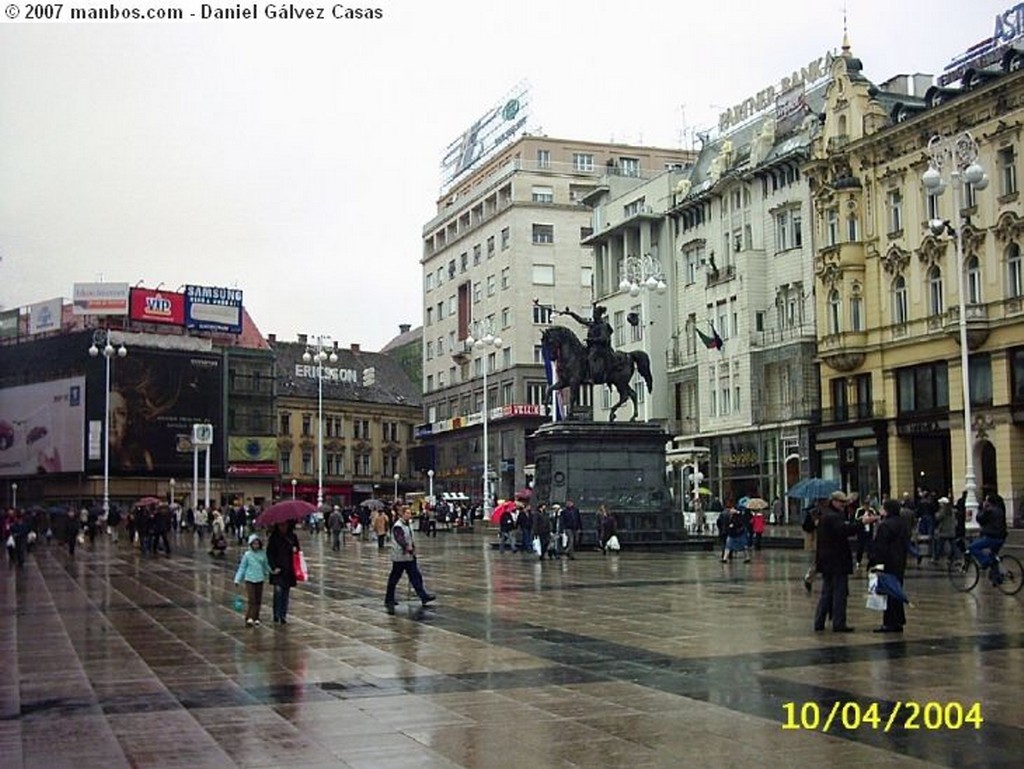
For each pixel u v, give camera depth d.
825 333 59.31
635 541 38.41
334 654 14.49
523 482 91.38
